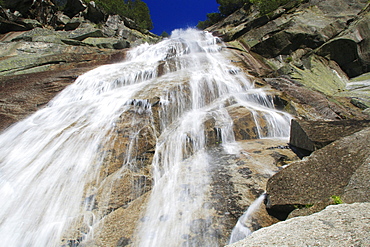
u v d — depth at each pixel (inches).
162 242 121.8
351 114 315.6
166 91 273.7
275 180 134.6
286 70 464.1
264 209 130.5
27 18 698.2
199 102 294.4
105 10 808.9
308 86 413.7
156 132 227.1
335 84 470.6
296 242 75.2
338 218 85.1
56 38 620.4
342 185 114.9
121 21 825.5
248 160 184.7
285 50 557.6
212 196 147.9
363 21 541.0
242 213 131.0
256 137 239.9
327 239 72.1
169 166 195.3
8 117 275.3
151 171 185.6
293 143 209.2
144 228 131.9
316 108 318.7
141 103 246.4
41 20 730.2
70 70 417.4
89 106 271.4
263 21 639.8
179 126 238.8
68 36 654.5
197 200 146.7
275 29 589.3
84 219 143.0
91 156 188.4
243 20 920.9
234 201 141.0
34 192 164.7
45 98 322.7
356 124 178.9
